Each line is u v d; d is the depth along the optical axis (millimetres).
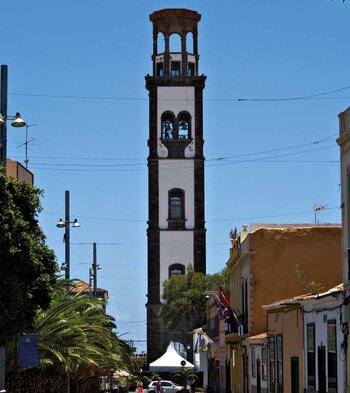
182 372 112250
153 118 126750
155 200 125812
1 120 34188
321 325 41062
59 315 47531
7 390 40188
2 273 31516
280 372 50844
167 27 128750
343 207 39000
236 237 78250
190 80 127312
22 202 33125
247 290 66250
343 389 37062
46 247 34000
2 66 37688
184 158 126625
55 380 52312
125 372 98562
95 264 95125
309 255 64312
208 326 108562
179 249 125438
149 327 124312
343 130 39469
